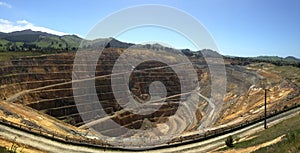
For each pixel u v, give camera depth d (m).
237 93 85.00
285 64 129.88
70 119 77.94
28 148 33.00
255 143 29.92
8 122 38.94
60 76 94.19
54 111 78.31
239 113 66.19
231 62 126.44
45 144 35.19
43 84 87.88
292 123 35.03
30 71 89.56
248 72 103.56
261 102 71.62
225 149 33.31
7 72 82.06
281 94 73.25
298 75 93.38
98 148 37.00
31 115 53.12
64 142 36.91
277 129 34.94
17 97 74.12
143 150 38.09
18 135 35.91
